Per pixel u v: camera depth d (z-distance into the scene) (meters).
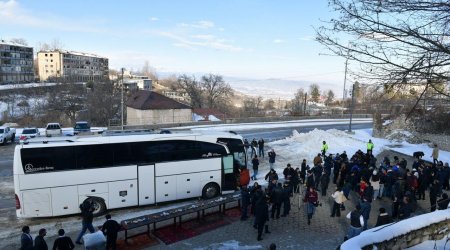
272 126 54.00
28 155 15.84
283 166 27.14
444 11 6.57
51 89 83.00
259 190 15.11
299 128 52.38
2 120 60.78
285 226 15.59
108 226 12.73
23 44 131.25
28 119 62.00
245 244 13.80
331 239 14.20
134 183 17.56
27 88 83.12
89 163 16.70
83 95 76.38
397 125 38.84
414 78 6.95
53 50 137.25
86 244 12.30
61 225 16.03
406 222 11.20
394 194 17.20
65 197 16.38
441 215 11.90
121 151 17.28
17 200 15.79
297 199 19.16
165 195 18.30
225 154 19.67
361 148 33.44
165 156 18.19
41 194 16.02
